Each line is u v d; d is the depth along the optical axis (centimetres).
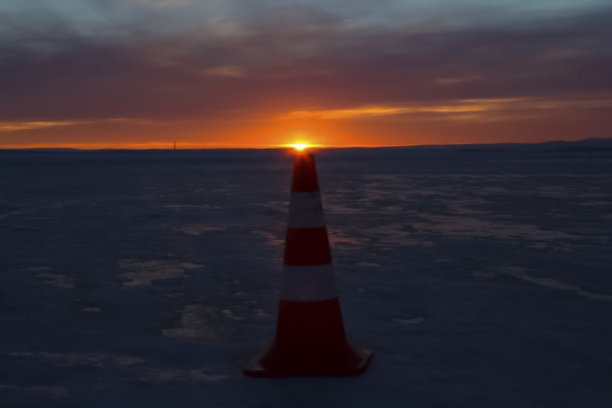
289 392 238
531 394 235
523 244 642
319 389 240
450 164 4316
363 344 302
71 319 355
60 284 455
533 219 880
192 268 518
